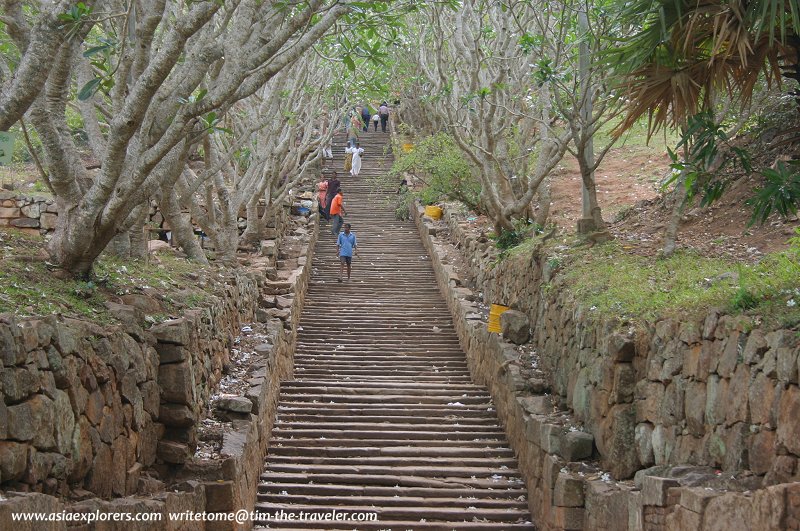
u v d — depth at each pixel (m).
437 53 14.37
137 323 7.57
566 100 13.66
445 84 14.45
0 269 7.07
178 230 12.73
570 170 20.62
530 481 9.52
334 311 17.53
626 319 8.20
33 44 6.43
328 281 19.55
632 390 7.87
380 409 12.21
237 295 12.30
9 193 14.00
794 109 11.59
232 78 7.14
